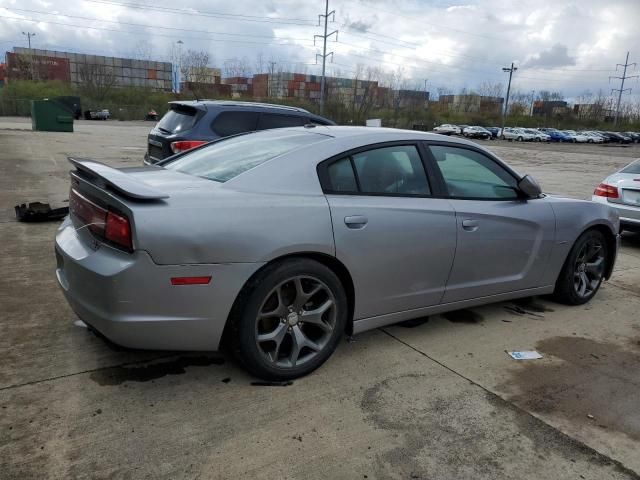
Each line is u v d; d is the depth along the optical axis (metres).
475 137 63.56
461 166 3.77
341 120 65.88
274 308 2.91
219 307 2.70
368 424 2.64
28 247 5.39
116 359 3.13
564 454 2.49
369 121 8.82
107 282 2.53
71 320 3.63
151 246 2.50
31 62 85.75
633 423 2.78
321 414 2.70
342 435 2.54
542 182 16.08
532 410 2.86
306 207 2.93
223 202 2.73
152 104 67.06
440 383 3.09
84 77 74.94
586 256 4.60
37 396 2.70
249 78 99.69
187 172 3.36
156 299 2.56
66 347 3.24
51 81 71.00
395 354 3.44
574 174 19.62
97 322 2.64
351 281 3.14
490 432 2.63
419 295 3.49
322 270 2.98
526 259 4.07
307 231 2.88
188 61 80.19
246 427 2.55
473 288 3.78
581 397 3.02
